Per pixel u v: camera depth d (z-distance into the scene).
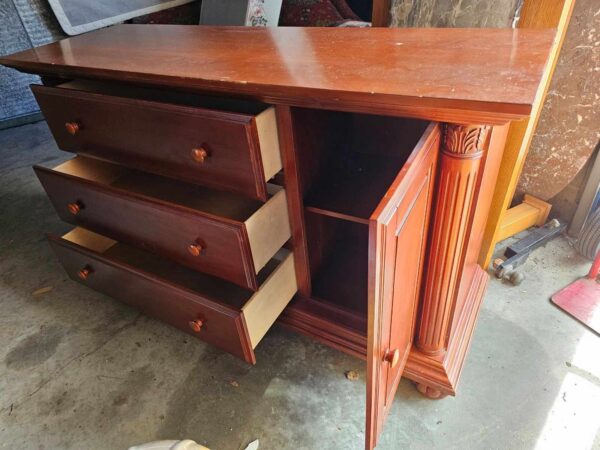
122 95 0.99
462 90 0.54
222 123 0.71
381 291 0.53
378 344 0.59
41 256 1.49
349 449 0.87
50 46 1.09
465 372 0.98
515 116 0.50
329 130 0.90
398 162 1.01
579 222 1.31
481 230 0.99
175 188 1.12
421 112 0.57
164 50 0.94
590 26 1.04
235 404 0.97
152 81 0.77
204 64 0.79
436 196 0.69
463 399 0.93
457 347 0.96
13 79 2.45
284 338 1.11
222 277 0.90
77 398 1.01
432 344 0.90
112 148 0.93
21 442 0.93
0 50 2.27
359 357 1.00
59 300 1.30
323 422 0.92
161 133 0.81
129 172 1.21
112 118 0.86
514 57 0.65
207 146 0.76
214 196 1.08
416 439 0.87
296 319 1.06
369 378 0.62
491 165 0.77
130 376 1.05
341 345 1.01
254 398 0.98
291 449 0.88
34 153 2.24
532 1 0.90
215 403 0.97
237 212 1.02
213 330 0.94
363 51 0.77
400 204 0.50
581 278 1.20
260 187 0.76
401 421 0.90
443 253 0.75
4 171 2.07
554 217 1.39
